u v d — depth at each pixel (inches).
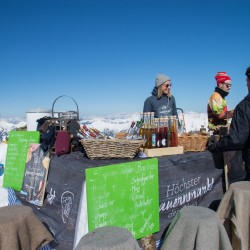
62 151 99.3
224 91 143.6
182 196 105.4
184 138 112.9
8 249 72.4
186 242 80.9
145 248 95.0
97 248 65.0
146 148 102.7
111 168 85.3
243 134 99.8
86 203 81.4
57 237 85.7
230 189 98.4
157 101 158.1
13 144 119.9
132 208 90.7
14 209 82.6
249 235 92.7
